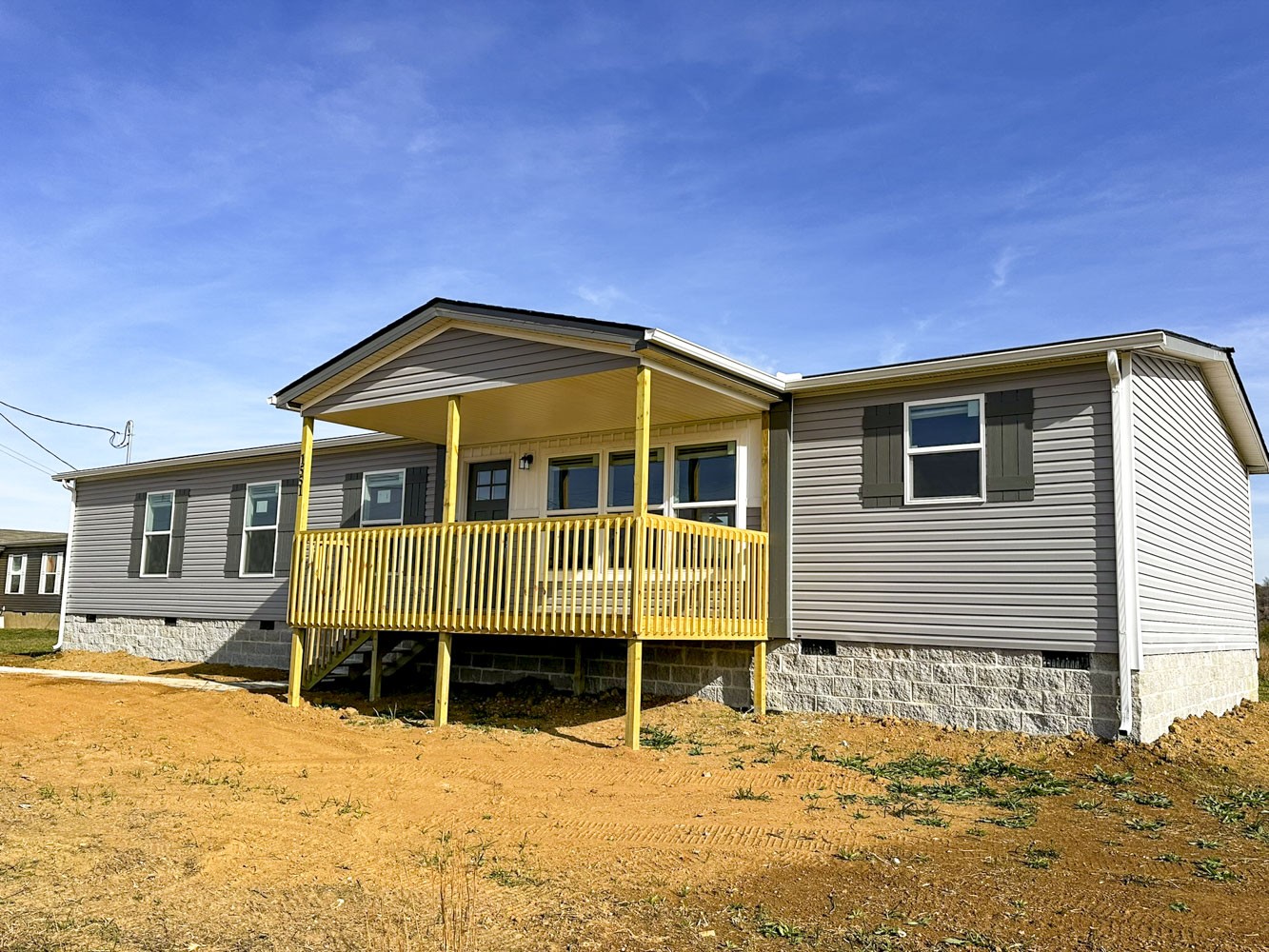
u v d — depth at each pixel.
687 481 12.84
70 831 6.73
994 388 10.66
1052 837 7.02
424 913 5.31
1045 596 10.12
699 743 10.27
